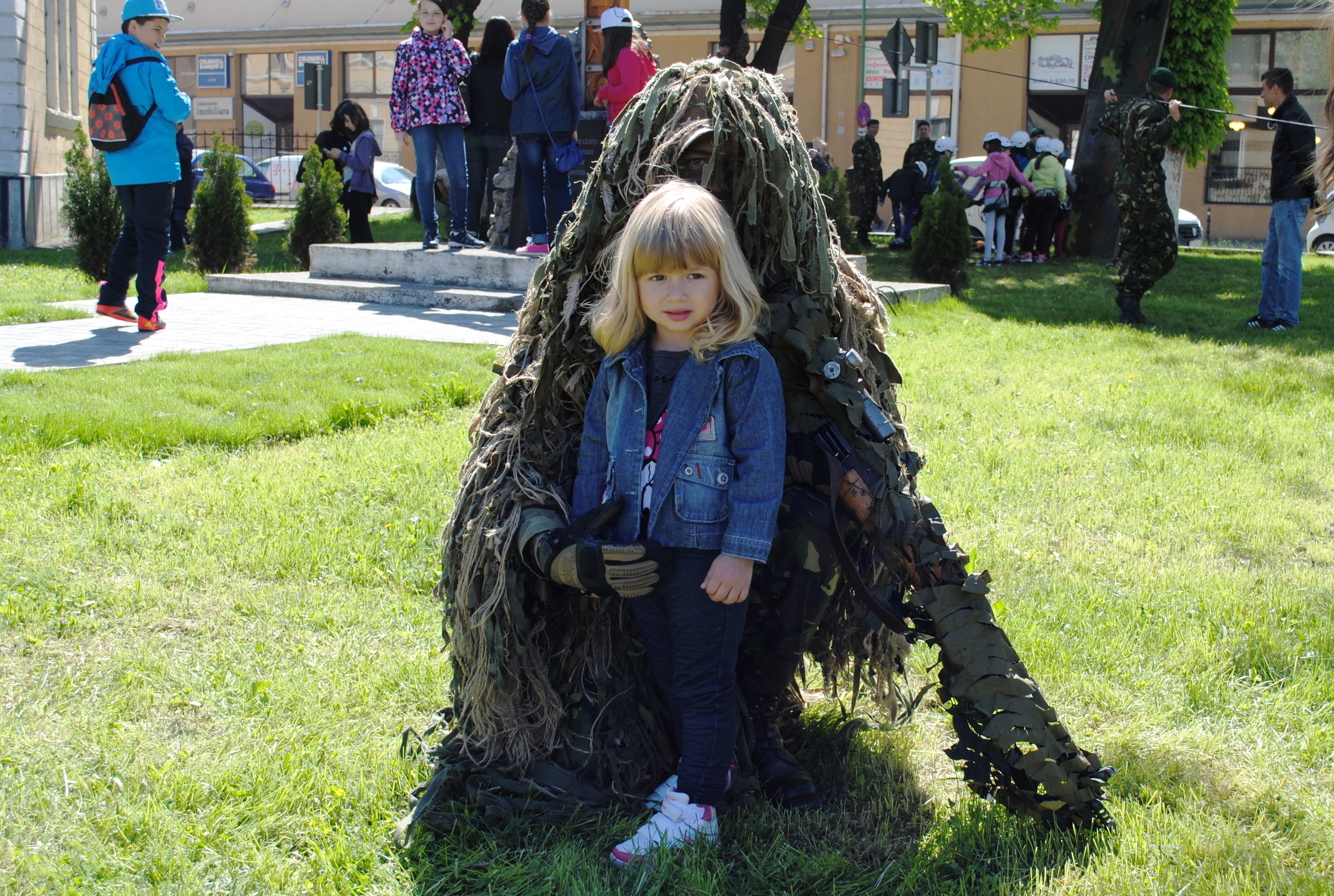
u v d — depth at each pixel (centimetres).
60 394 551
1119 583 380
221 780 245
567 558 220
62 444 484
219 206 1223
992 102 2939
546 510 241
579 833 236
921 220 1216
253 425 518
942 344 862
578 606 252
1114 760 265
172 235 1553
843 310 259
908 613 246
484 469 249
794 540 240
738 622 230
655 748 255
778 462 223
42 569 354
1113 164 1670
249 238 1252
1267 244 995
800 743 280
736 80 244
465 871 221
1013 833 234
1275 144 975
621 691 253
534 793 243
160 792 240
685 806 228
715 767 230
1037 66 2903
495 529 239
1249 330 985
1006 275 1429
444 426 541
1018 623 336
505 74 926
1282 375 753
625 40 941
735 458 228
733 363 226
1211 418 619
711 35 3058
